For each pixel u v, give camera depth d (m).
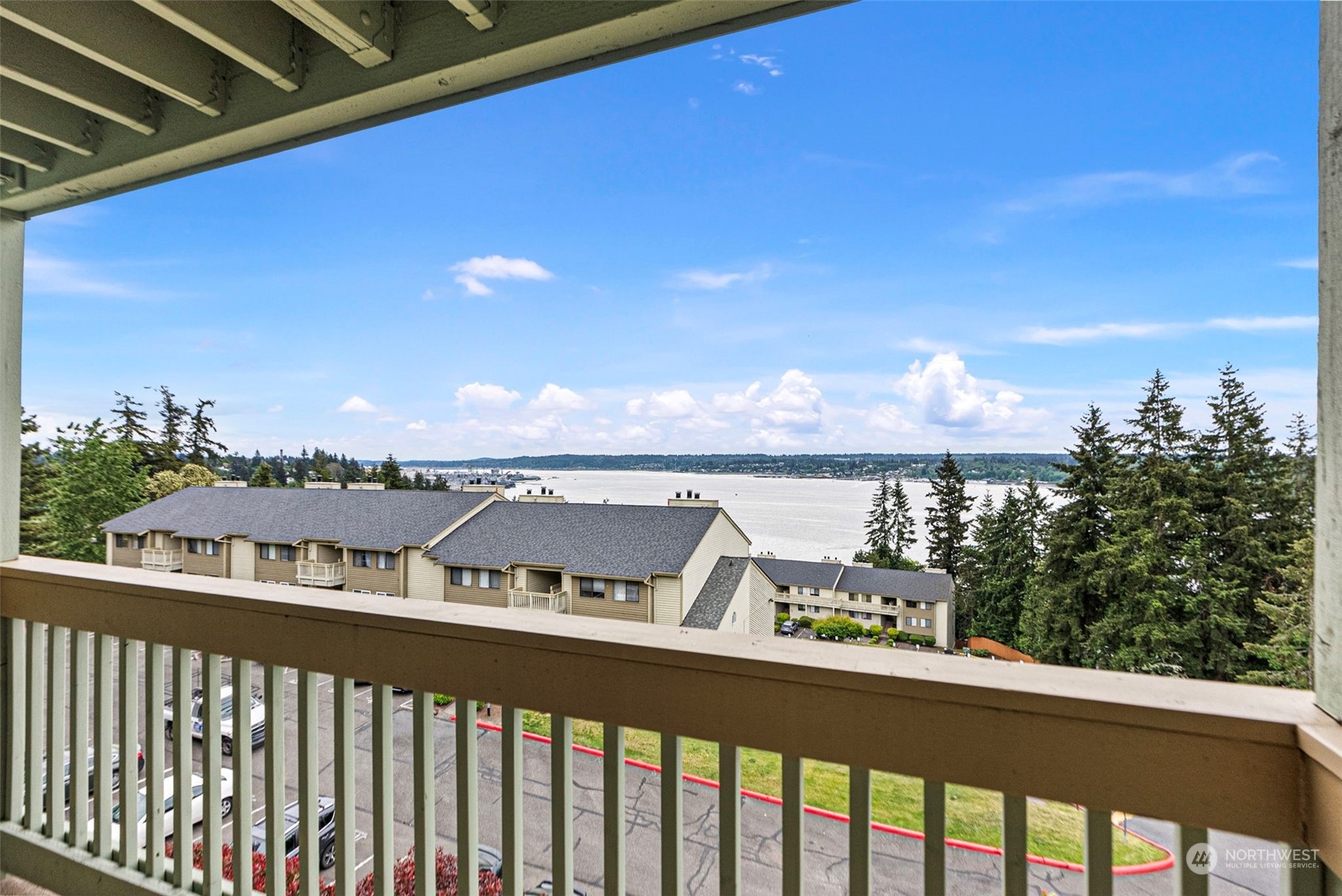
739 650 0.72
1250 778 0.53
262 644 1.02
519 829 0.85
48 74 1.12
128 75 1.08
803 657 0.69
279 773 1.02
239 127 1.19
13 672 1.36
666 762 0.75
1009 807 0.61
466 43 0.97
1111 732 0.57
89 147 1.36
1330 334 0.53
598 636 0.78
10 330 1.47
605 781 0.79
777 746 0.69
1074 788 0.58
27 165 1.44
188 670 1.11
